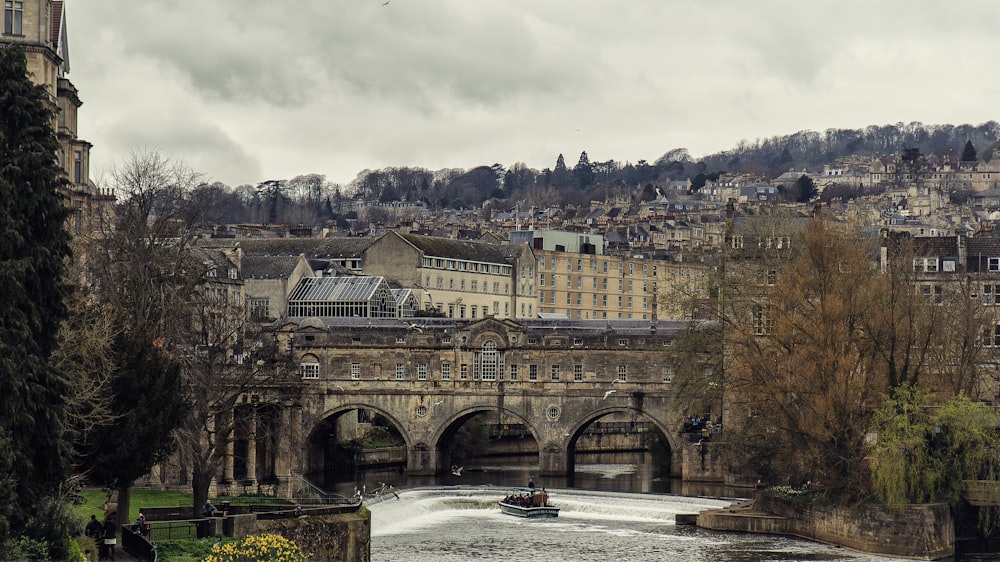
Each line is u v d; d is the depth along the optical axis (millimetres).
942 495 145000
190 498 151625
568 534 157000
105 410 110500
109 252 151625
